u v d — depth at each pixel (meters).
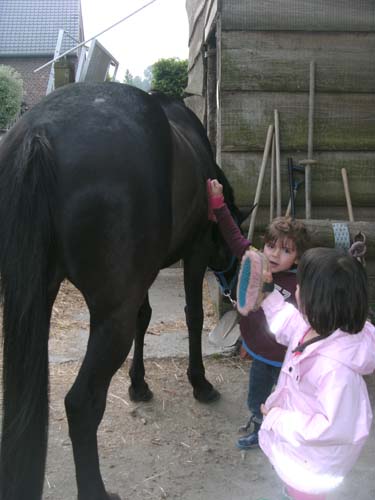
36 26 26.64
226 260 2.79
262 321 2.27
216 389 2.98
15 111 13.16
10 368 1.54
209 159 2.53
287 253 2.18
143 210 1.71
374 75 3.65
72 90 1.85
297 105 3.64
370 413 1.46
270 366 2.33
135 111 1.82
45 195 1.57
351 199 3.75
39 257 1.55
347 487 2.12
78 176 1.61
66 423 2.58
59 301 4.39
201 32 4.90
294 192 3.63
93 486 1.73
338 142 3.69
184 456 2.35
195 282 2.67
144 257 1.74
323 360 1.46
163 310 4.26
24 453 1.52
